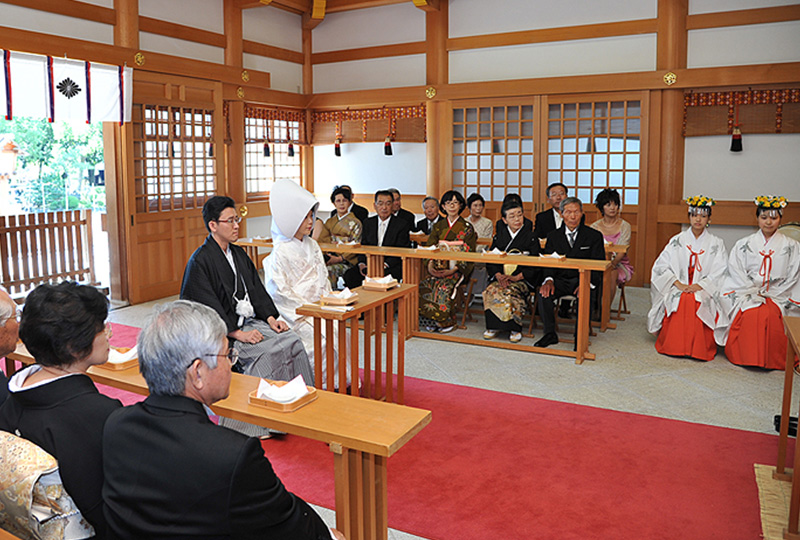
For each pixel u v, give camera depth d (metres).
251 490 1.25
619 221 5.80
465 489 2.70
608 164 7.10
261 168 8.25
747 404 3.70
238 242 6.01
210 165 7.06
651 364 4.46
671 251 4.72
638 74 6.74
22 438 1.38
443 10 7.69
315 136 8.75
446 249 5.09
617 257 5.48
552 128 7.32
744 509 2.54
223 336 1.41
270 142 8.22
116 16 5.89
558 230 5.08
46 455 1.35
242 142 7.53
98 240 9.88
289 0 7.79
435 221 6.08
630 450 3.08
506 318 4.88
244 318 3.33
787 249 4.29
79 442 1.42
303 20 8.46
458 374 4.24
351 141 8.45
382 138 8.23
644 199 6.99
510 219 5.12
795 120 6.35
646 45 6.80
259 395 2.02
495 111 7.60
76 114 5.42
